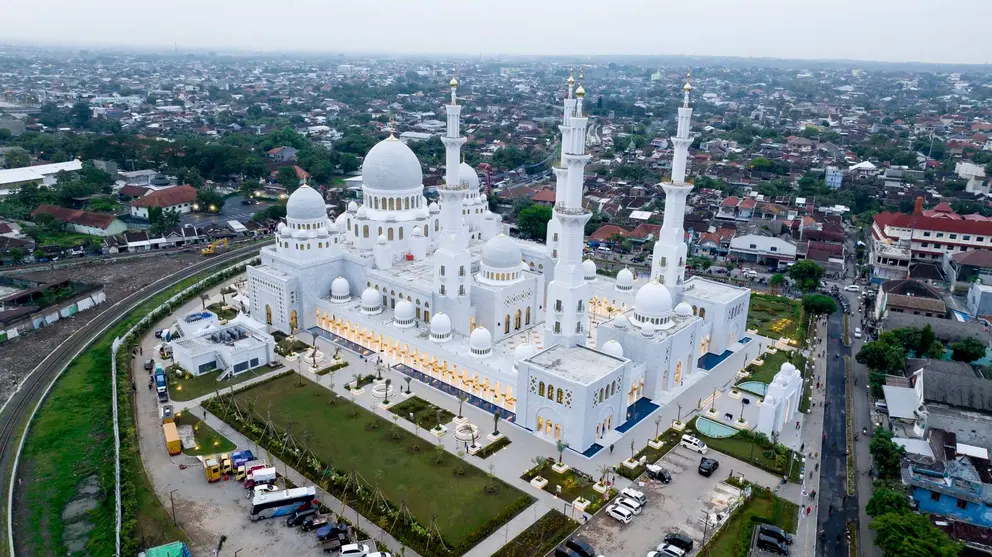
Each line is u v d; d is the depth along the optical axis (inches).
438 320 5708.7
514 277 6161.4
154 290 7765.8
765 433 4805.6
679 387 5664.4
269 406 5113.2
